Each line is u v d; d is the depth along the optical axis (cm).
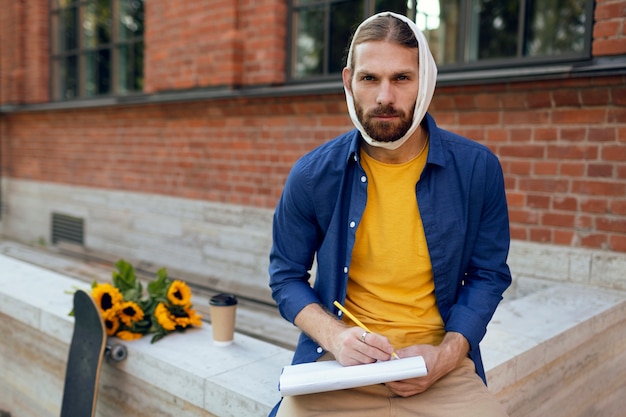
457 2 522
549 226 379
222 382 253
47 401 360
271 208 547
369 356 167
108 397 316
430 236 180
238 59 559
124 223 696
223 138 582
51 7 848
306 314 184
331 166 186
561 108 368
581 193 365
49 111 798
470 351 183
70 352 307
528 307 322
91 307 293
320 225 193
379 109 166
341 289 189
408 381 170
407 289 187
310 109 502
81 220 764
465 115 414
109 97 757
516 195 393
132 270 332
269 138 540
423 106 167
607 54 351
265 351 292
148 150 667
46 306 350
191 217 618
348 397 181
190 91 602
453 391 178
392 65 164
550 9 492
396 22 168
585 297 341
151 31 650
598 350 320
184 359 279
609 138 351
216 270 588
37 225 848
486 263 187
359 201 183
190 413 270
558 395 291
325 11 525
